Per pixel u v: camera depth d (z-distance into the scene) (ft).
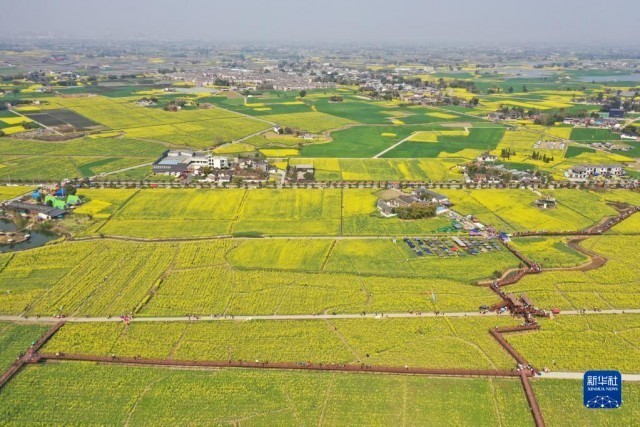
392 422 254.06
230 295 363.76
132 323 328.70
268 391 272.51
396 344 310.86
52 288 370.73
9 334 316.19
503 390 275.80
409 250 440.45
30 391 270.87
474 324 331.98
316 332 321.32
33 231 477.77
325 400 267.39
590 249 448.65
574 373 287.28
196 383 277.44
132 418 254.27
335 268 406.21
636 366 293.43
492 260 423.23
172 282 381.19
